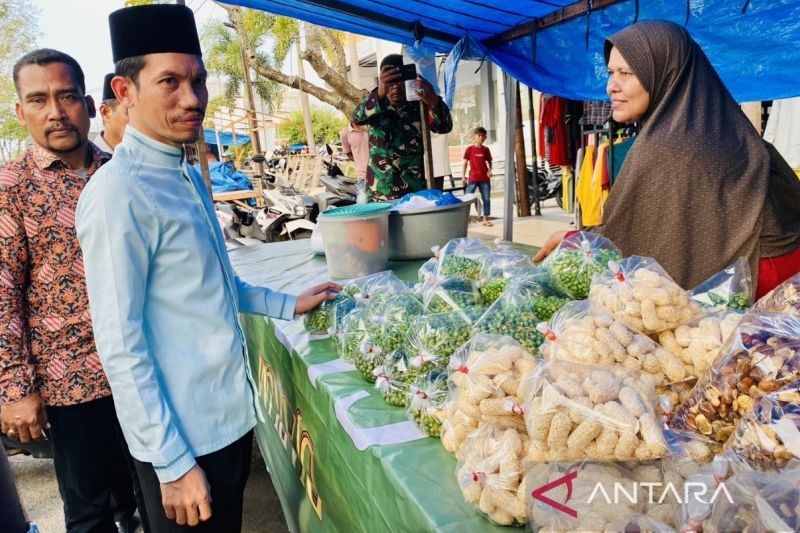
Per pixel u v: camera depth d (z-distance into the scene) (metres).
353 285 2.22
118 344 1.34
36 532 1.54
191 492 1.41
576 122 8.31
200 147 3.52
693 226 1.73
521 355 1.20
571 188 8.73
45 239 1.96
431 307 1.79
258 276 3.21
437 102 3.98
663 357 1.19
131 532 2.78
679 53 1.77
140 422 1.37
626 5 3.68
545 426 0.97
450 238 2.99
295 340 2.12
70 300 2.02
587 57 4.16
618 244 1.86
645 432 0.93
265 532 2.95
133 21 1.39
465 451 1.13
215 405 1.55
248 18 17.34
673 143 1.71
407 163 4.20
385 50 18.03
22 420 1.90
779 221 1.70
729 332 1.19
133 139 1.48
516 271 1.92
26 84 1.93
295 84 10.48
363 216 2.63
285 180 9.69
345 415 1.50
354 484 1.45
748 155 1.71
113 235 1.34
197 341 1.53
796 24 3.22
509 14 4.12
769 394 0.94
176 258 1.47
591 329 1.22
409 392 1.46
